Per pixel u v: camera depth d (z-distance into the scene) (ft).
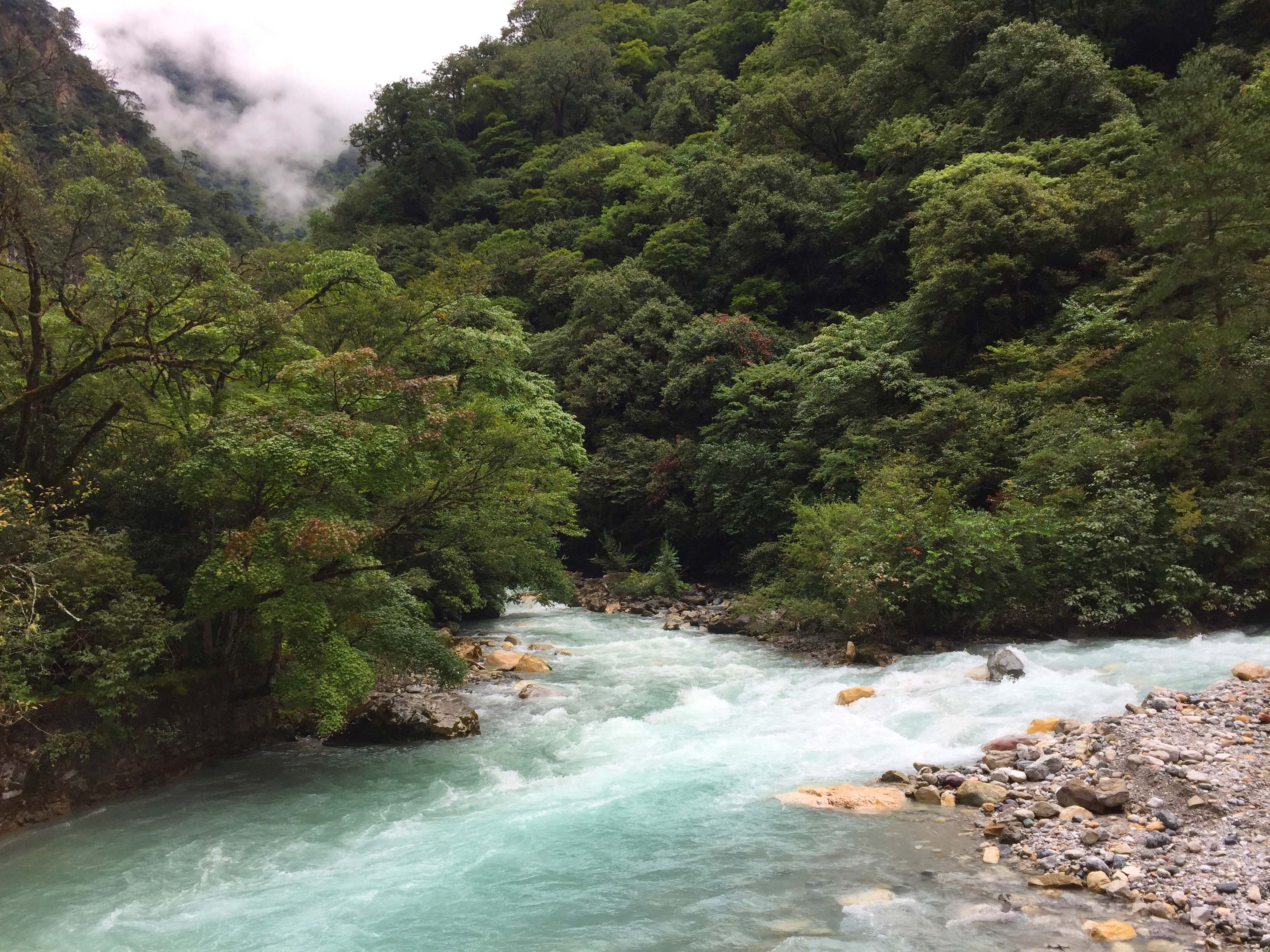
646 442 111.55
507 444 43.04
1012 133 100.22
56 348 41.75
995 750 30.27
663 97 219.41
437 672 40.86
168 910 22.85
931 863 22.30
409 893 22.68
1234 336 52.60
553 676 53.06
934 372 82.12
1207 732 28.76
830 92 141.59
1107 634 51.13
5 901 23.88
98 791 32.27
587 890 22.03
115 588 33.24
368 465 33.81
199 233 39.06
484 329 70.59
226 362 40.01
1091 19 116.16
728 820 26.76
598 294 127.95
